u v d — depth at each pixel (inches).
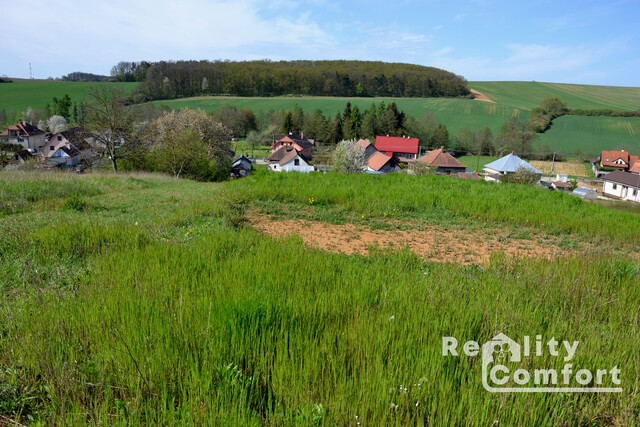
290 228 390.6
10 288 183.8
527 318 164.7
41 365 116.5
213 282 184.4
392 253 304.0
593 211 529.3
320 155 3265.3
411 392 107.7
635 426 108.4
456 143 3841.0
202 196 536.4
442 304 174.9
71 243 247.1
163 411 97.6
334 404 104.2
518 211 490.0
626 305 201.9
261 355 123.0
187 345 123.3
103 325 136.6
